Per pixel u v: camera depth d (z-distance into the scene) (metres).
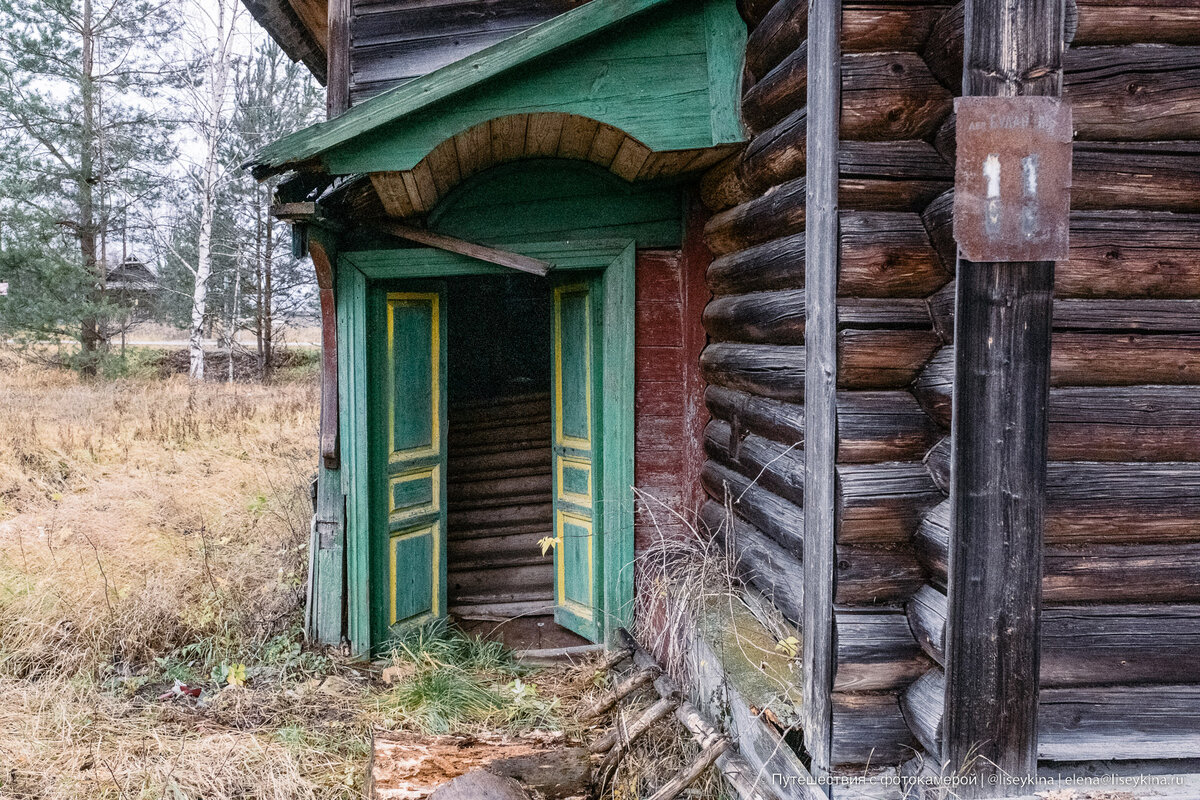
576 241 4.11
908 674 2.20
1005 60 1.95
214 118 14.96
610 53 3.19
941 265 2.21
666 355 4.18
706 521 3.95
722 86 3.19
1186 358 2.09
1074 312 2.07
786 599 2.83
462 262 4.12
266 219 16.48
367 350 4.19
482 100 3.20
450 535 5.51
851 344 2.19
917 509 2.18
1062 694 2.11
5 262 13.36
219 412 10.24
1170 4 2.04
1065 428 2.07
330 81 4.40
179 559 5.08
